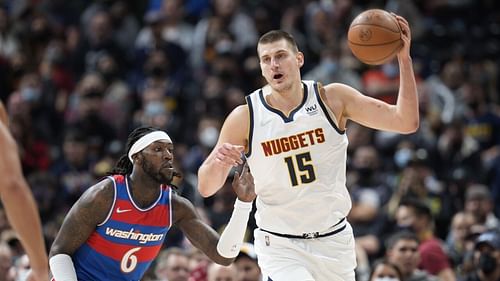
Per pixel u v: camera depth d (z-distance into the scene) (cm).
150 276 1554
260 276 1361
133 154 958
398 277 1287
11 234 1480
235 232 968
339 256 963
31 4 2508
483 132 2077
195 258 1362
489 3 2538
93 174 1886
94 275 966
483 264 1331
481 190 1642
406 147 1925
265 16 2361
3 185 642
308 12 2380
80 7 2634
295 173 949
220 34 2322
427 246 1474
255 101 969
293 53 955
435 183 1853
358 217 1723
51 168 2088
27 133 2069
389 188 1783
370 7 2453
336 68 2177
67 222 949
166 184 964
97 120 2141
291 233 958
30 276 789
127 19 2502
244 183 962
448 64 2256
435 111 2122
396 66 2177
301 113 954
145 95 2175
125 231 956
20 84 2316
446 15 2497
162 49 2286
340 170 957
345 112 970
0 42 2428
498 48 2411
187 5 2505
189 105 2222
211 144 1964
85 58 2412
